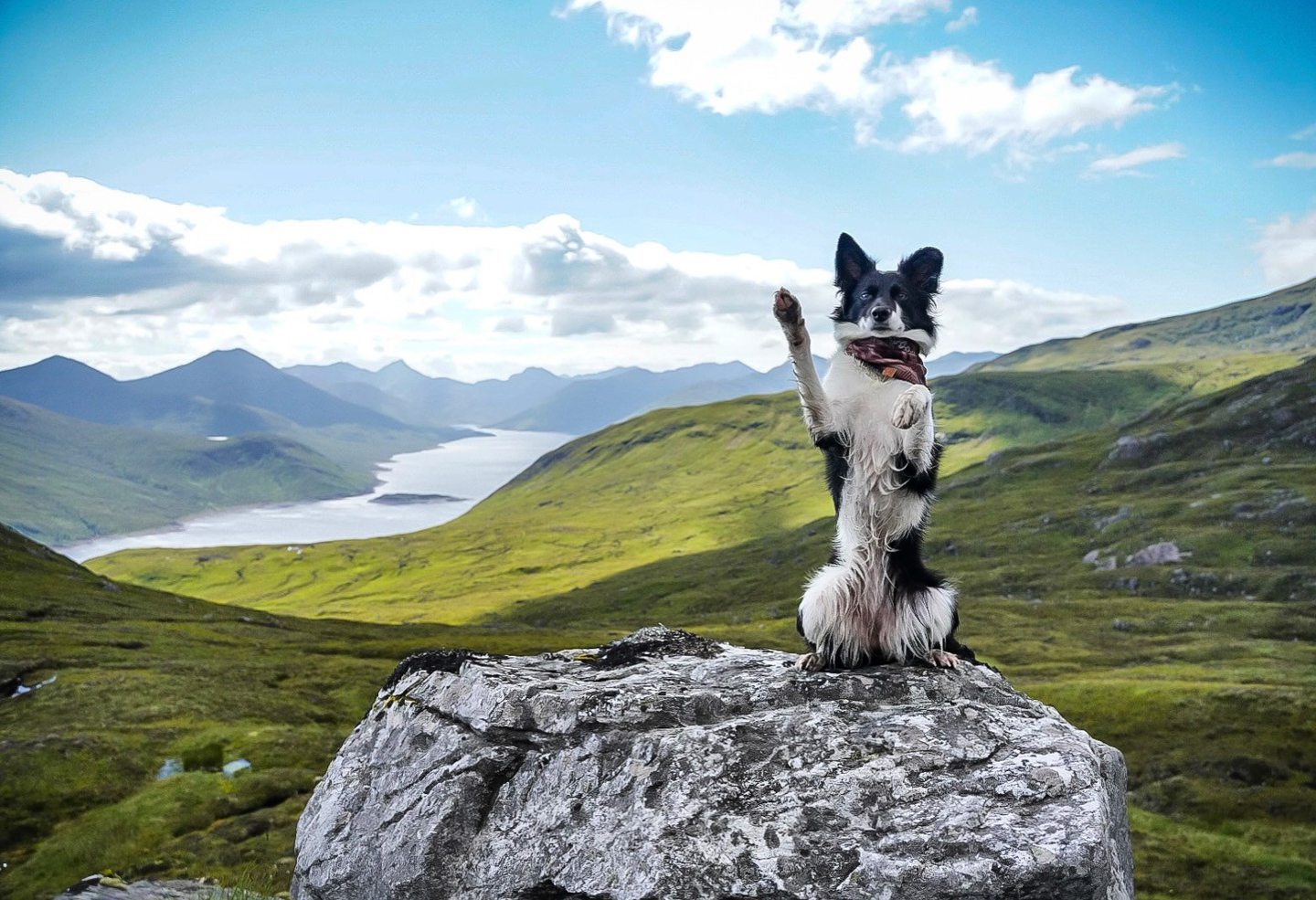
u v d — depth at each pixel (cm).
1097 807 145
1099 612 2195
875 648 193
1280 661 1702
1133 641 1944
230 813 884
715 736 169
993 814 146
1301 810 1006
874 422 183
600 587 4006
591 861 154
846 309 205
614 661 230
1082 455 3800
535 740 182
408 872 169
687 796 158
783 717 173
